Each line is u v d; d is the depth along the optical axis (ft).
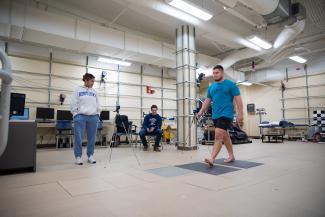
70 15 19.86
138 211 4.34
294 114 32.45
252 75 33.96
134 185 6.25
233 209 4.40
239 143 23.18
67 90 24.77
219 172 7.89
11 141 8.18
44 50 23.32
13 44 21.53
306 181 6.54
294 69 31.96
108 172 8.12
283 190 5.65
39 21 16.61
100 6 18.93
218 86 9.93
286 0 14.57
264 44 21.33
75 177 7.32
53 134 23.50
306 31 22.25
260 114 36.17
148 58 23.48
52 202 4.86
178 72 19.07
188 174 7.64
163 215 4.14
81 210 4.39
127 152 15.64
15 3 15.89
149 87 31.14
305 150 15.66
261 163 9.70
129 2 15.03
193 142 17.92
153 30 23.57
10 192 5.63
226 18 20.93
